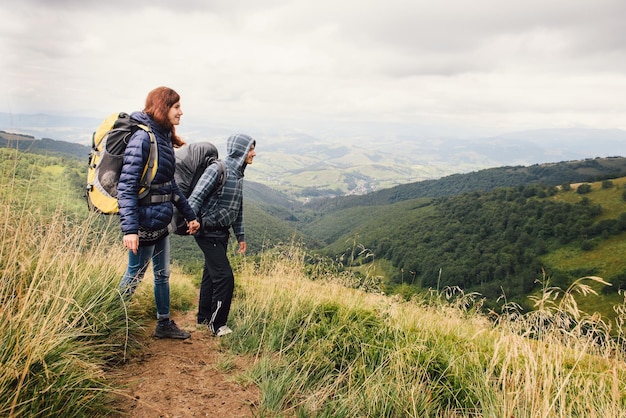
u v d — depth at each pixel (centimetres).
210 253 374
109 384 232
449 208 13712
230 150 379
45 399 186
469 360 327
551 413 232
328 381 291
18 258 249
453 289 496
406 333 363
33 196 271
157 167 292
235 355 334
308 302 434
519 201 12425
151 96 303
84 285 290
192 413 233
